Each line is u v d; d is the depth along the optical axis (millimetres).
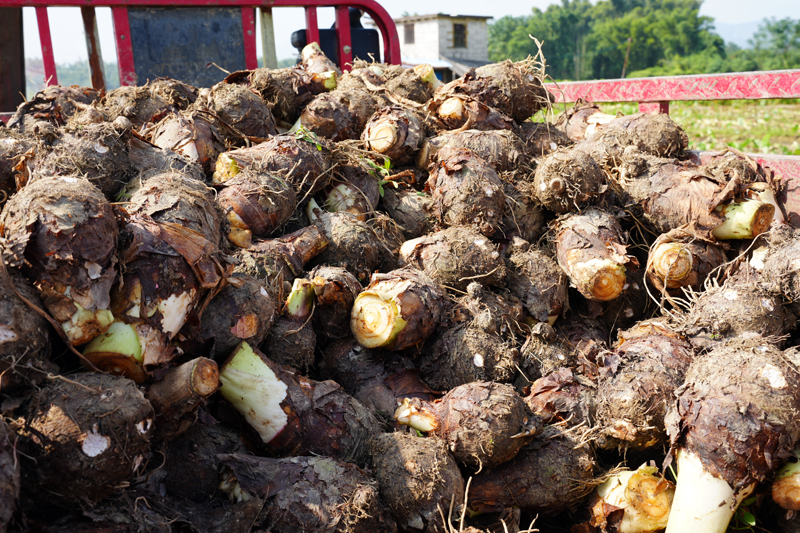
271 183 1209
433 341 1160
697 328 1117
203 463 956
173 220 929
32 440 787
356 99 1512
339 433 1004
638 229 1332
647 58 24969
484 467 1021
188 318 937
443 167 1318
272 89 1517
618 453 1115
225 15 1986
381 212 1423
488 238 1303
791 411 934
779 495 976
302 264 1187
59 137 1094
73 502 812
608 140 1414
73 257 838
